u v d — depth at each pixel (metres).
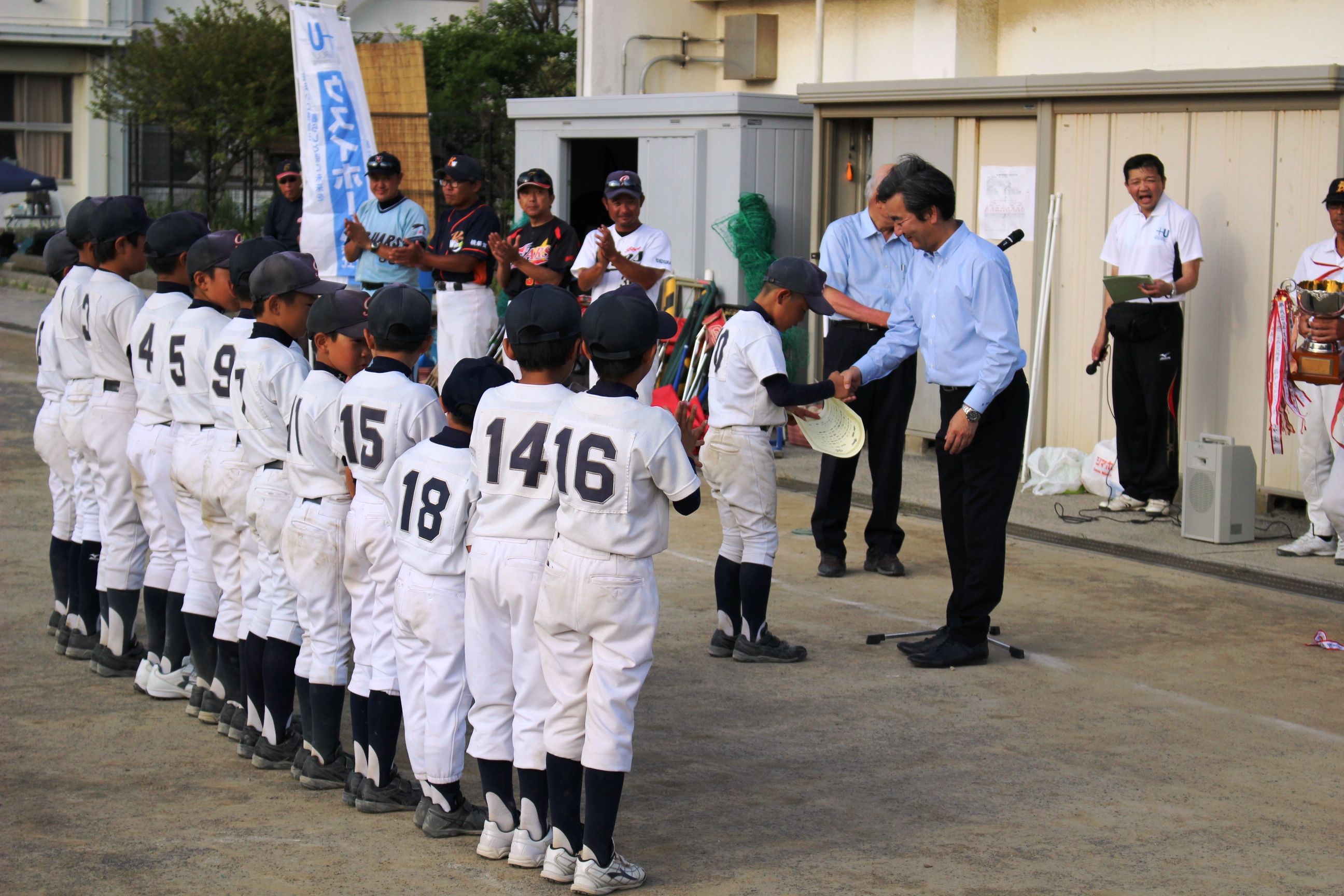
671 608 7.05
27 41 26.03
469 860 4.20
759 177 11.26
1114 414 8.80
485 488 4.08
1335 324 6.70
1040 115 9.63
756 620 6.15
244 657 5.09
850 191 11.15
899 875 4.07
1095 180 9.45
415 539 4.26
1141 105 9.10
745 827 4.45
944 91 10.05
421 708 4.35
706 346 10.38
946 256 5.95
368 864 4.14
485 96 21.00
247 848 4.24
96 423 5.77
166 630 5.70
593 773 3.90
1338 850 4.27
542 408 4.03
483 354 9.68
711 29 13.60
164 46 22.14
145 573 5.82
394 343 4.46
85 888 3.91
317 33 11.01
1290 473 8.59
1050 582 7.50
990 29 11.10
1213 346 8.89
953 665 6.11
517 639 4.06
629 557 3.88
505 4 22.91
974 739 5.26
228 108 21.80
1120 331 8.55
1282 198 8.48
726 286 11.33
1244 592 7.31
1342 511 6.96
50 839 4.27
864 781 4.84
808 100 10.92
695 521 9.01
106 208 5.88
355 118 11.16
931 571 7.78
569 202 12.67
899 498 7.79
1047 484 9.39
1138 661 6.20
